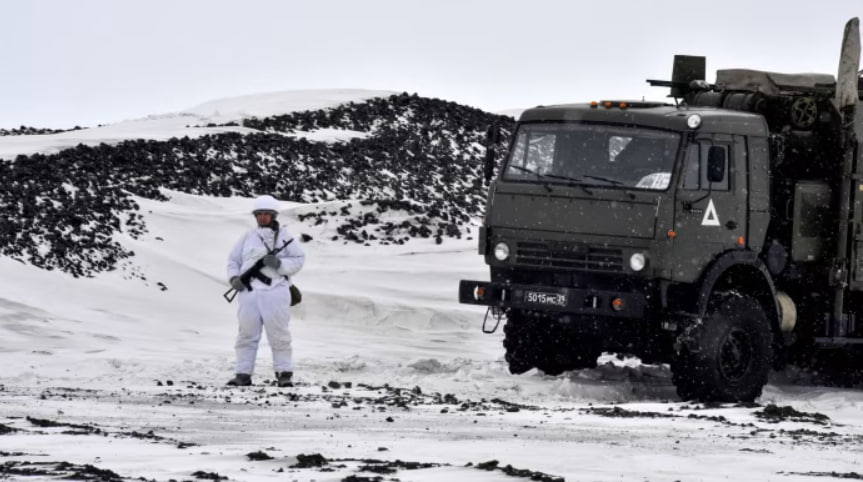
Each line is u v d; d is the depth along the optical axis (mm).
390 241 103812
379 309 81250
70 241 86312
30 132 164125
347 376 56469
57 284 77812
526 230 55656
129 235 93250
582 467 29609
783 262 57188
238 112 168500
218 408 42156
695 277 53594
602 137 54938
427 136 171000
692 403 50531
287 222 104875
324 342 71562
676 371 53500
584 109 55562
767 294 55844
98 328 69812
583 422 41406
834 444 37344
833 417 48594
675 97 63719
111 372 54062
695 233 53625
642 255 53438
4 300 71250
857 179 58312
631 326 55406
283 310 52594
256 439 33562
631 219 53688
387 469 26859
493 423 40062
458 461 29781
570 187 54875
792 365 62250
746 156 55219
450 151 166625
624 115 54688
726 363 53281
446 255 100812
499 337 78375
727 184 54656
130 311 76188
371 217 107375
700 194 53719
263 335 72312
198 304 81500
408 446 32594
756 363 54031
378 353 67875
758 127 55750
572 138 55500
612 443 35375
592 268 54469
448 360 63719
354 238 102938
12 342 63094
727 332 53000
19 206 90938
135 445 30375
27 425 34344
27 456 27672
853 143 58000
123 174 114125
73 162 113375
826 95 58656
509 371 61156
